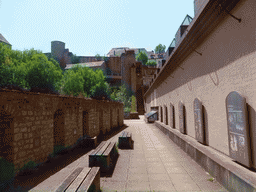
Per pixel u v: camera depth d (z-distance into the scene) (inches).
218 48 204.4
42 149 243.3
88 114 430.3
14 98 191.3
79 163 250.1
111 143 302.5
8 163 185.5
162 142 411.8
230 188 154.1
